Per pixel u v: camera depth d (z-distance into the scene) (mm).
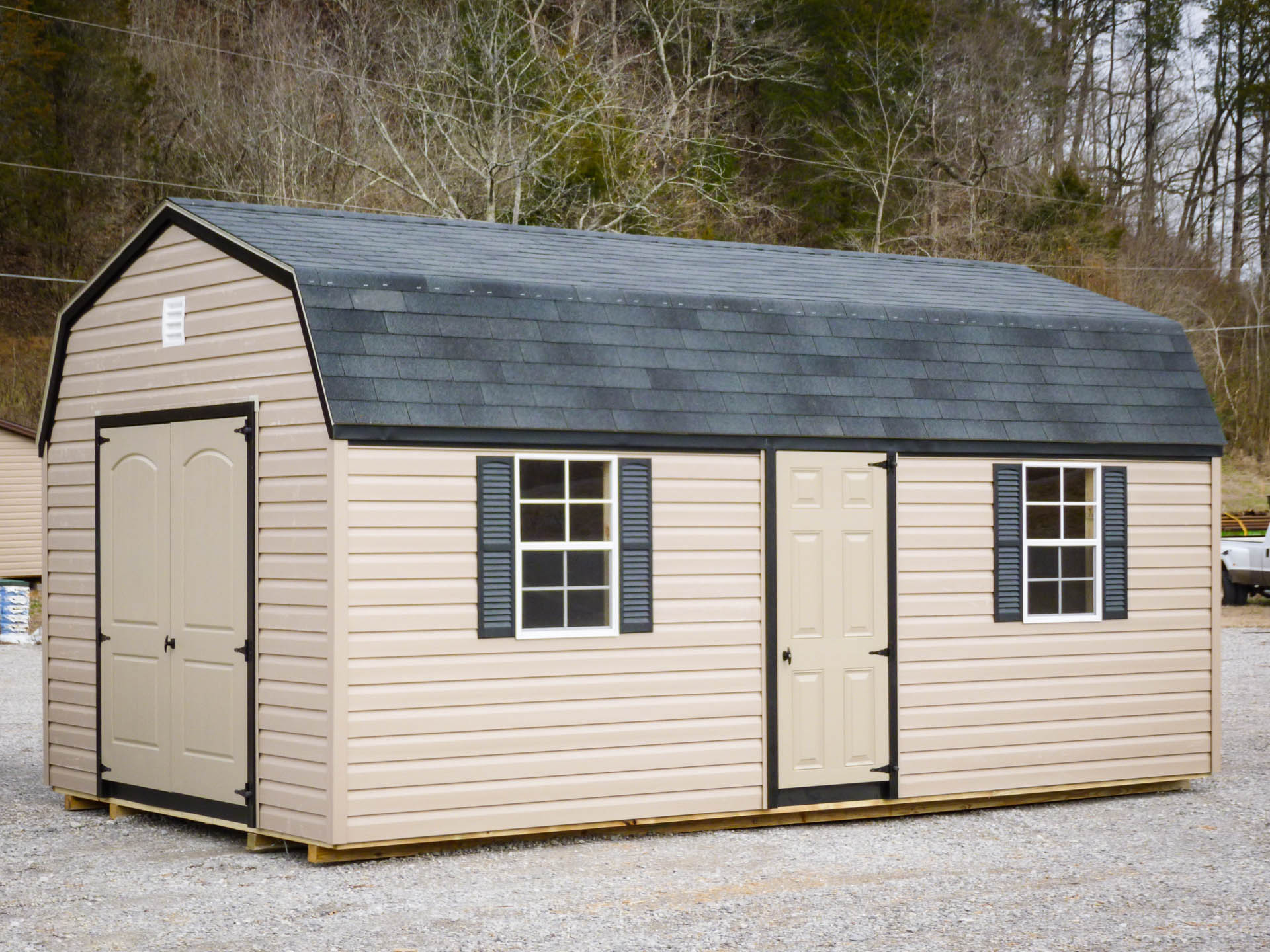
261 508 8445
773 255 12305
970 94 40688
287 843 8578
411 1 32875
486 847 8555
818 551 9422
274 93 32062
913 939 6551
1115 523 10461
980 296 11383
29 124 35156
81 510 9945
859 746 9484
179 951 6363
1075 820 9625
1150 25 47812
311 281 8195
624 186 30000
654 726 8844
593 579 8812
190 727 8906
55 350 10156
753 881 7734
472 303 8711
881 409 9633
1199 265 44094
